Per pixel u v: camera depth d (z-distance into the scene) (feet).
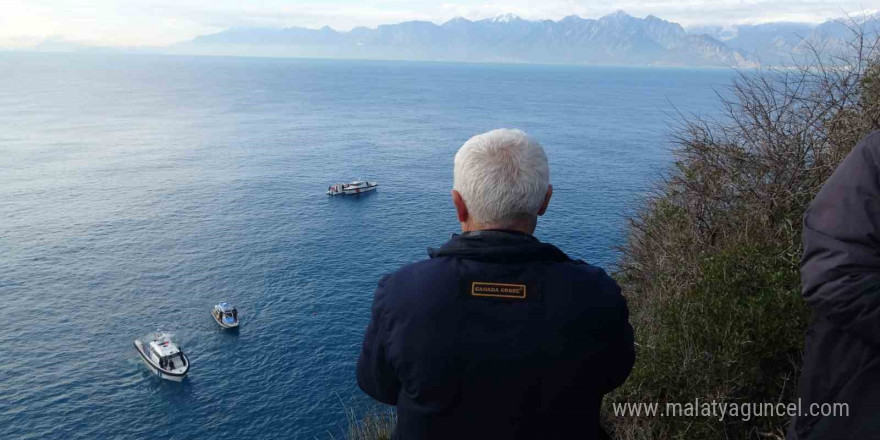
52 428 127.85
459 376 8.09
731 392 20.30
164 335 161.07
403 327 8.43
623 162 372.99
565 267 8.74
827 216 8.11
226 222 271.90
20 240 240.94
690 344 21.36
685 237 30.53
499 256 8.53
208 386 142.92
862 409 8.00
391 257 231.30
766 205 27.53
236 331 168.76
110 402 136.87
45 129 577.02
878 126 24.95
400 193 328.90
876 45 26.94
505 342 8.09
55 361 152.25
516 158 9.07
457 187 9.55
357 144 504.84
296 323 174.19
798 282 21.75
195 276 207.21
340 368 151.23
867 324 7.39
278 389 142.00
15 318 173.99
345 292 196.75
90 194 318.04
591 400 8.57
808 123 27.63
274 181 356.38
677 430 20.35
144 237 248.52
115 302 186.50
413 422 8.44
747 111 29.40
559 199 267.80
